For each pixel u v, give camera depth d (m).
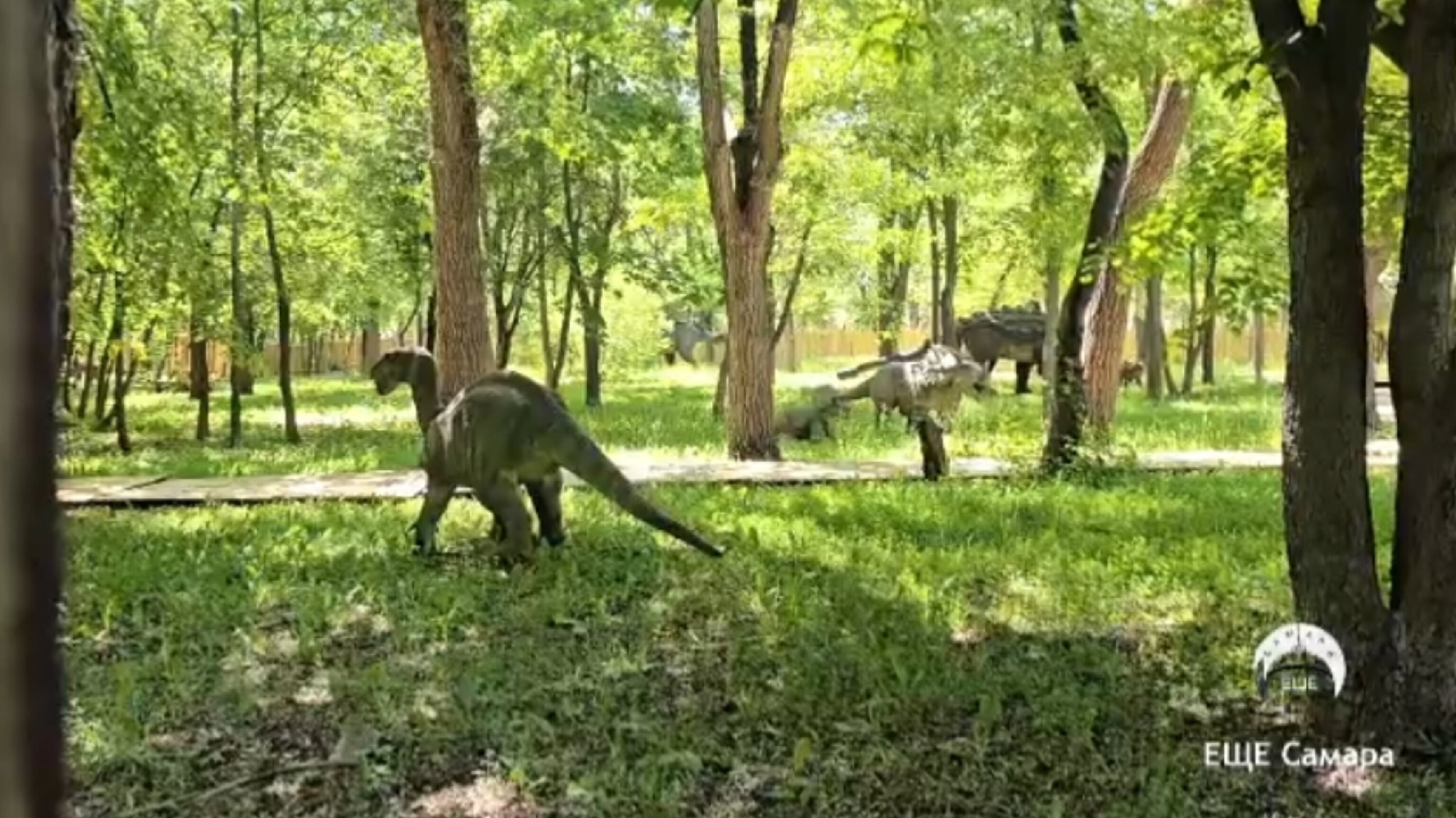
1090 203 15.58
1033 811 3.92
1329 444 4.51
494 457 7.48
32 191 0.84
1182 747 4.49
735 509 9.78
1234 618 6.30
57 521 0.86
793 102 15.40
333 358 42.69
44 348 0.85
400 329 33.16
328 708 4.92
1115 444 12.77
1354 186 4.44
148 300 16.80
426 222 20.20
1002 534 8.68
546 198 20.64
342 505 10.26
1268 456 14.11
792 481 11.73
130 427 20.81
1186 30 8.76
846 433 17.34
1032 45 12.22
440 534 8.58
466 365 12.84
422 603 6.60
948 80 11.59
